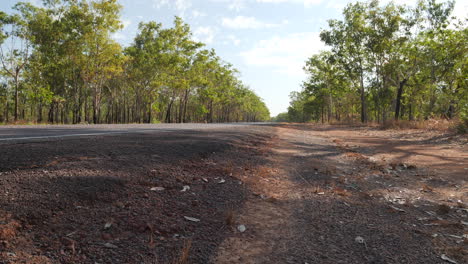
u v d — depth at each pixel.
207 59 47.03
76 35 30.84
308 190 4.70
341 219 3.44
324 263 2.40
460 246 2.86
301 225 3.21
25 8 30.09
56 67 36.25
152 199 3.38
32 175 3.30
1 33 29.52
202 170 4.95
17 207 2.59
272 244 2.71
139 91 47.84
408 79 32.34
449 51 23.94
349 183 5.38
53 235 2.37
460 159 8.32
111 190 3.34
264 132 15.56
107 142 6.23
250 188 4.48
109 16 30.56
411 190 5.17
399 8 30.95
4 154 4.19
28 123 25.78
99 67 33.62
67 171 3.60
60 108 50.59
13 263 1.95
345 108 68.62
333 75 47.28
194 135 9.30
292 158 7.84
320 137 16.67
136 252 2.30
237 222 3.15
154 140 7.15
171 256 2.30
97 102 37.69
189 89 52.31
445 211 3.95
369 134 19.45
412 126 21.83
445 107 30.52
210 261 2.31
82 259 2.12
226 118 97.62
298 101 96.19
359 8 33.38
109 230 2.58
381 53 32.81
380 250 2.68
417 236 3.05
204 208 3.42
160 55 40.22
